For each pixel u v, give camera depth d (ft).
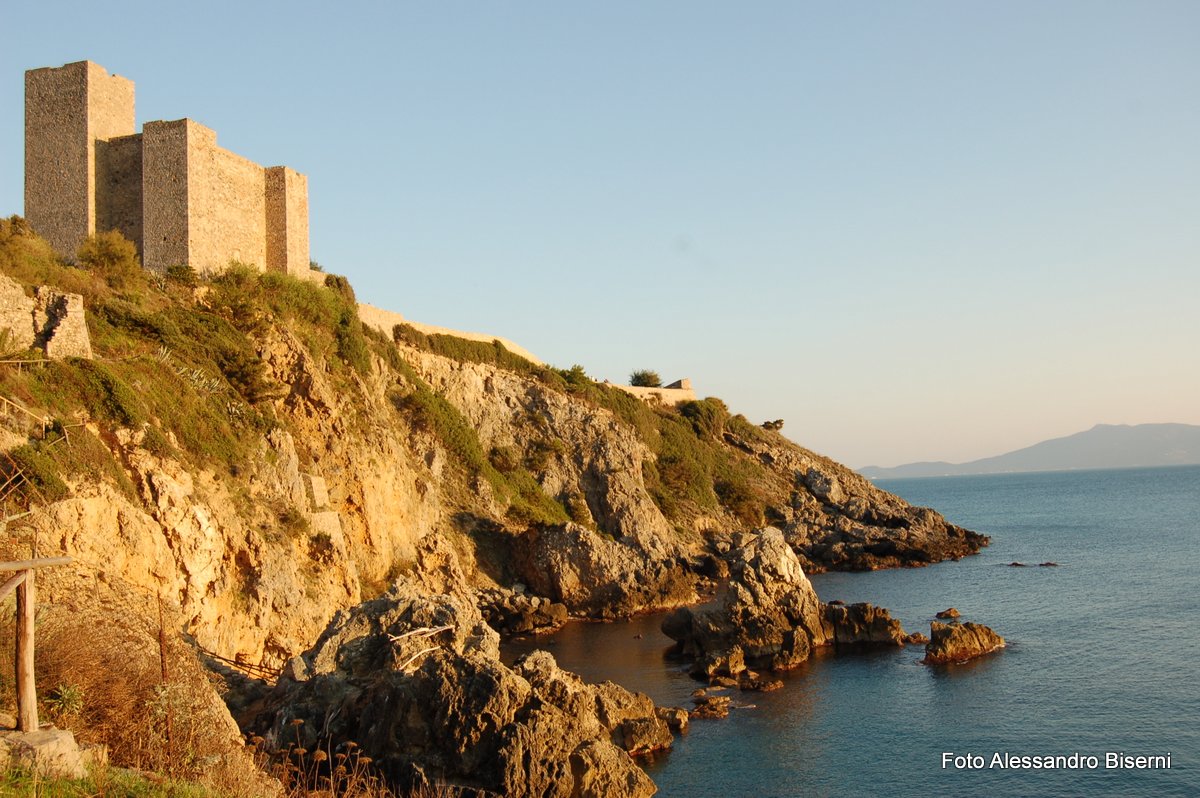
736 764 114.21
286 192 202.90
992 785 106.73
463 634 108.78
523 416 291.58
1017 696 137.49
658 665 168.66
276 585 132.77
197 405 141.90
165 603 101.65
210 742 64.18
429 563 200.44
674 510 310.86
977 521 512.63
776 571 176.14
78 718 59.11
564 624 216.54
